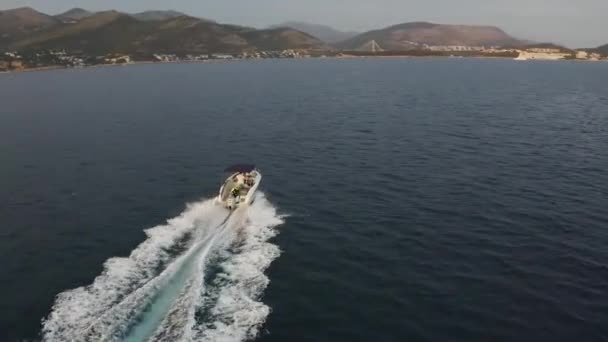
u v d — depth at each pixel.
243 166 55.25
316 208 50.97
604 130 93.62
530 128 95.50
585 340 29.23
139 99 142.88
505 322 31.00
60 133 90.62
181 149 77.88
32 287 34.47
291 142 83.06
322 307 32.53
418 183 59.53
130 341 26.81
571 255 40.03
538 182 59.69
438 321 31.19
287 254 39.94
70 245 41.62
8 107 127.69
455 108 123.56
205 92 162.62
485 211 49.97
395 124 99.81
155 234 42.72
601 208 50.66
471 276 36.72
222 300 31.98
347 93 159.25
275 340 28.83
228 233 42.56
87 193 55.88
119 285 33.25
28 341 28.00
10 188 57.69
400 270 37.69
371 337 29.62
